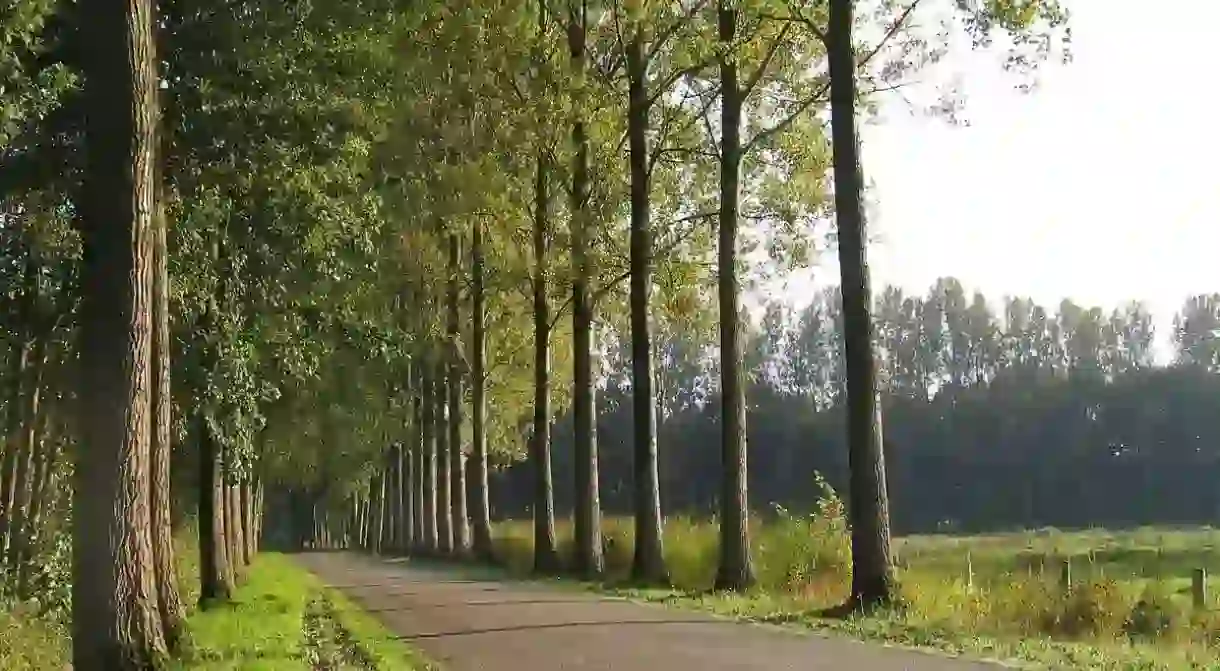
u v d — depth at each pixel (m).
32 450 21.42
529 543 47.53
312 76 19.28
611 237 31.45
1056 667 11.94
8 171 17.52
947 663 12.18
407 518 64.12
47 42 15.96
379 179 28.58
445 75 28.69
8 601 17.39
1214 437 84.88
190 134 18.48
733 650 13.54
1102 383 91.31
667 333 36.38
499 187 30.86
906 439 92.56
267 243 20.81
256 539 55.97
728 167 25.39
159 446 14.05
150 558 11.16
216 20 18.25
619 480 92.69
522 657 13.34
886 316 112.56
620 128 30.00
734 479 24.98
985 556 37.81
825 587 23.66
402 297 42.78
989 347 109.94
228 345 20.36
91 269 11.08
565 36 30.70
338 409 36.75
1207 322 98.25
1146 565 33.31
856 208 18.64
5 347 19.64
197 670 12.62
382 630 17.08
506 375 49.50
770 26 23.97
